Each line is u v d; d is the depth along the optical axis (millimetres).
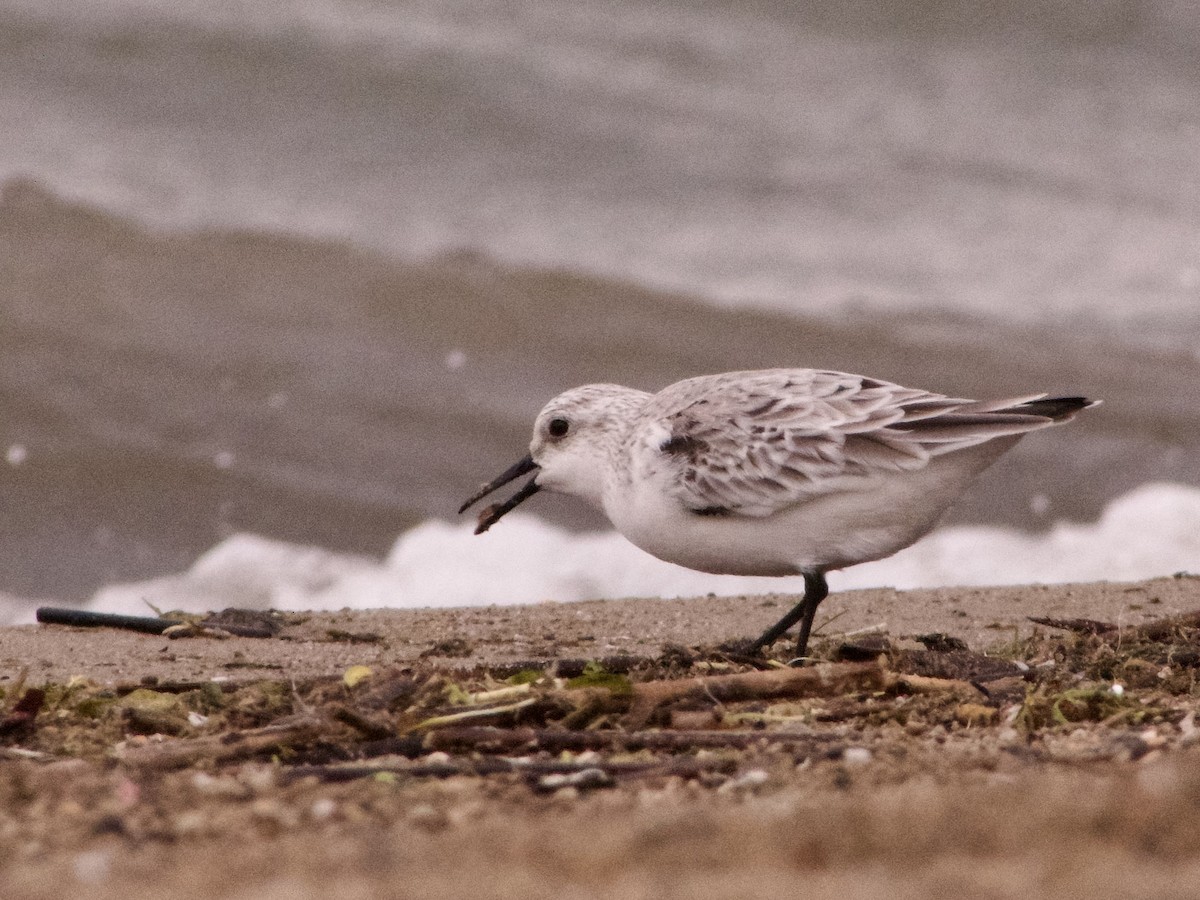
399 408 17938
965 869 4344
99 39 24906
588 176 23656
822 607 10406
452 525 15727
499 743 6508
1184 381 18516
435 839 4938
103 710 7082
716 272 21219
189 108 24141
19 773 5961
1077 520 15656
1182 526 14820
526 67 25531
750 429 8234
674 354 19266
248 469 16594
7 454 16547
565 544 14477
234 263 20438
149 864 4777
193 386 18109
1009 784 5535
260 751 6371
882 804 5004
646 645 9273
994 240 22516
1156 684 7742
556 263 20859
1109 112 26531
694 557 8523
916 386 18422
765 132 24906
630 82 25656
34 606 13906
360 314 19703
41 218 20766
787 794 5652
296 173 23078
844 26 28422
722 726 6934
